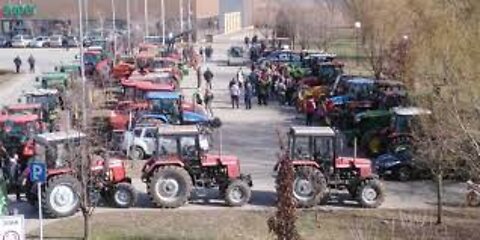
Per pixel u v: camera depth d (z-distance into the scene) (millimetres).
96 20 153375
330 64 83875
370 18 77375
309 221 35500
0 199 34531
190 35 132500
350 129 54406
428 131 34250
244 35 179125
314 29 129375
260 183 42594
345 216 36406
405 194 40531
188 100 73000
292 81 76500
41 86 71625
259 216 36312
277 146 52812
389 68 66562
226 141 54969
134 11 153500
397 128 46719
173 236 33375
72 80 64812
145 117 55062
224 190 38188
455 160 34938
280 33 140500
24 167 38906
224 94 80125
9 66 107938
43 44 140625
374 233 33406
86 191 33094
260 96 73750
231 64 111312
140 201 39031
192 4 158750
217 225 34969
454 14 41438
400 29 68938
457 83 32906
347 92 64125
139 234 33562
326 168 38281
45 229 34344
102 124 49250
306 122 61781
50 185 35969
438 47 39375
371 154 49750
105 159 37844
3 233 23516
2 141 46812
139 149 49031
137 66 85750
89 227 33562
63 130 44688
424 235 32406
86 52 98062
